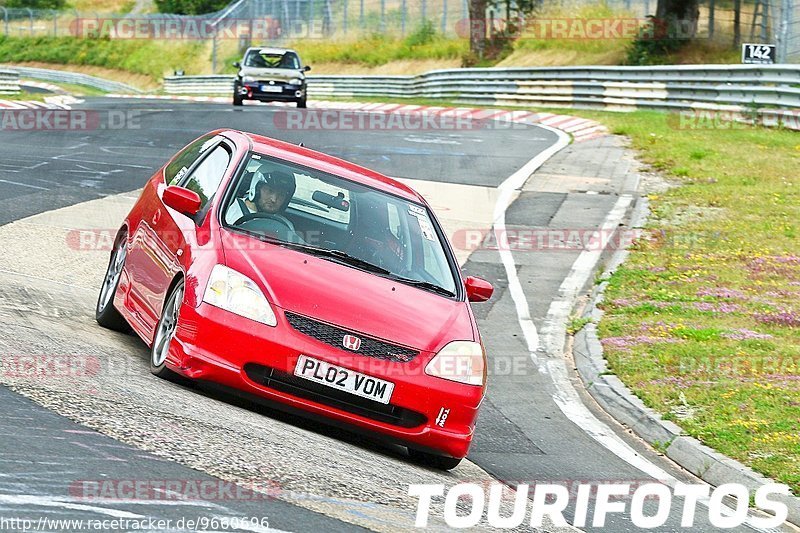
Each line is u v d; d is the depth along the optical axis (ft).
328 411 58.44
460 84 364.58
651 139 227.20
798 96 231.71
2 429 47.26
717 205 163.32
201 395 61.41
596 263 133.80
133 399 56.13
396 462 59.72
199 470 47.06
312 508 45.32
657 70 284.82
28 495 40.37
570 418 80.48
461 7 523.70
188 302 59.72
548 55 431.02
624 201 169.07
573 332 106.32
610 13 432.25
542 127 272.10
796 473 66.39
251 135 75.56
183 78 499.10
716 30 381.60
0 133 192.95
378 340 59.31
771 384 85.76
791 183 179.32
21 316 72.74
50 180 145.48
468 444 60.85
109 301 76.28
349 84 417.49
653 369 89.81
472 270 127.95
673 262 131.44
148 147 190.39
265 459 51.01
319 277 62.13
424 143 223.92
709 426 75.20
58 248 104.94
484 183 180.96
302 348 58.08
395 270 66.44
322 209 68.44
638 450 74.49
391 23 540.93
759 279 123.75
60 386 55.88
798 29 286.87
